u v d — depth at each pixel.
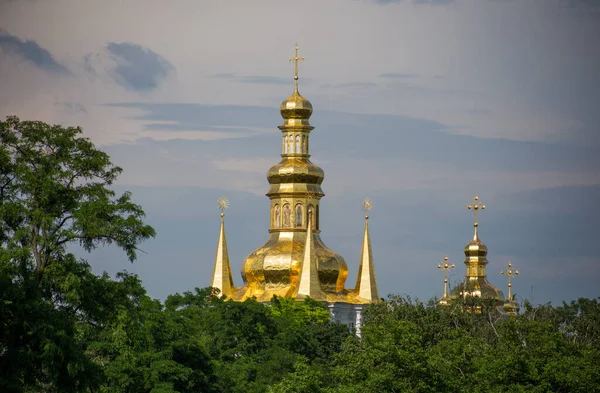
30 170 197.62
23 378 193.00
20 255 191.50
